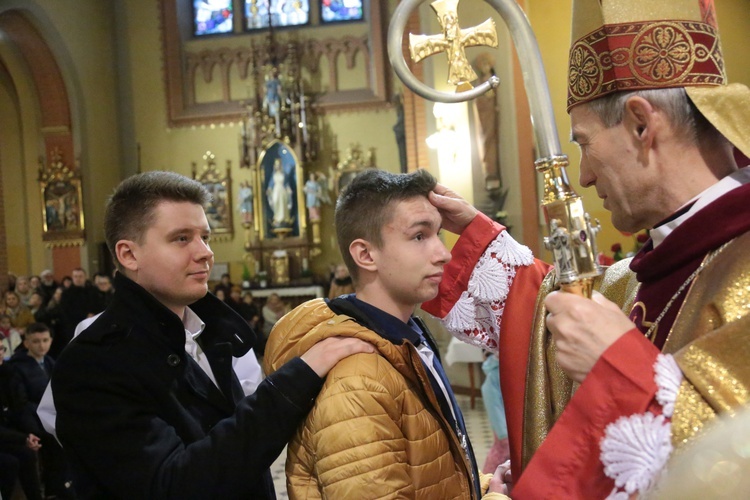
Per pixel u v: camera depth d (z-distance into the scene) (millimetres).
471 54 9219
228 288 12648
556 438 1007
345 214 1485
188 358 1627
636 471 908
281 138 14773
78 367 1465
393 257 1423
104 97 14805
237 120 15172
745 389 899
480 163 9211
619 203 1219
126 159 15281
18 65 13797
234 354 1747
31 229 14398
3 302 9828
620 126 1176
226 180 15109
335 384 1300
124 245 1621
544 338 1564
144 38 15406
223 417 1633
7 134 14383
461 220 1764
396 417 1312
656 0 1149
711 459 506
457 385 9461
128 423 1419
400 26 1135
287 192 14844
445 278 1767
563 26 8141
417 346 1487
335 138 14984
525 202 8922
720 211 1106
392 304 1464
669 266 1191
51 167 13953
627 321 1031
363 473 1233
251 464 1323
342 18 15305
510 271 1711
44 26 13180
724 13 7953
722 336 951
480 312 1775
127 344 1505
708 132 1148
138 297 1565
